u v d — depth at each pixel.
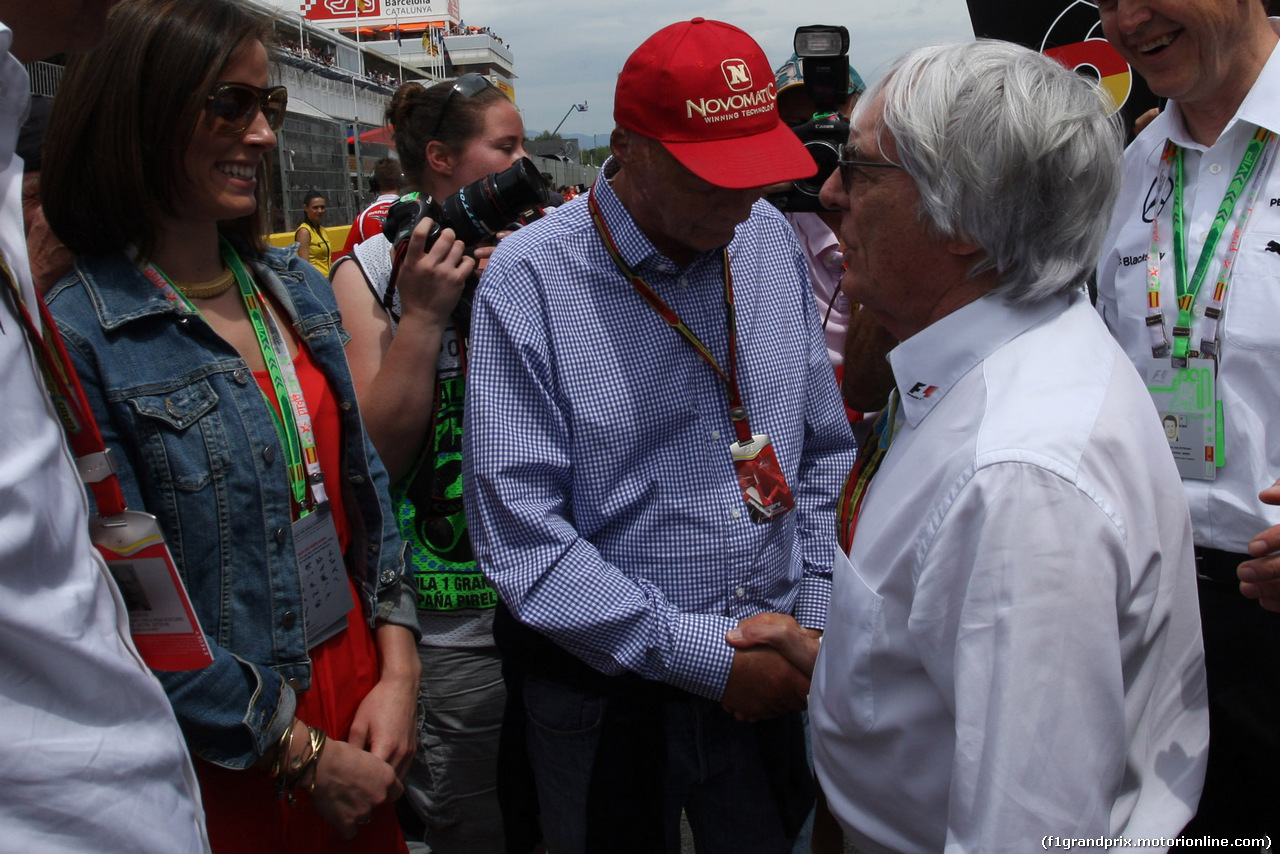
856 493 1.32
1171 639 1.14
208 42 1.26
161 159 1.27
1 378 0.81
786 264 1.77
